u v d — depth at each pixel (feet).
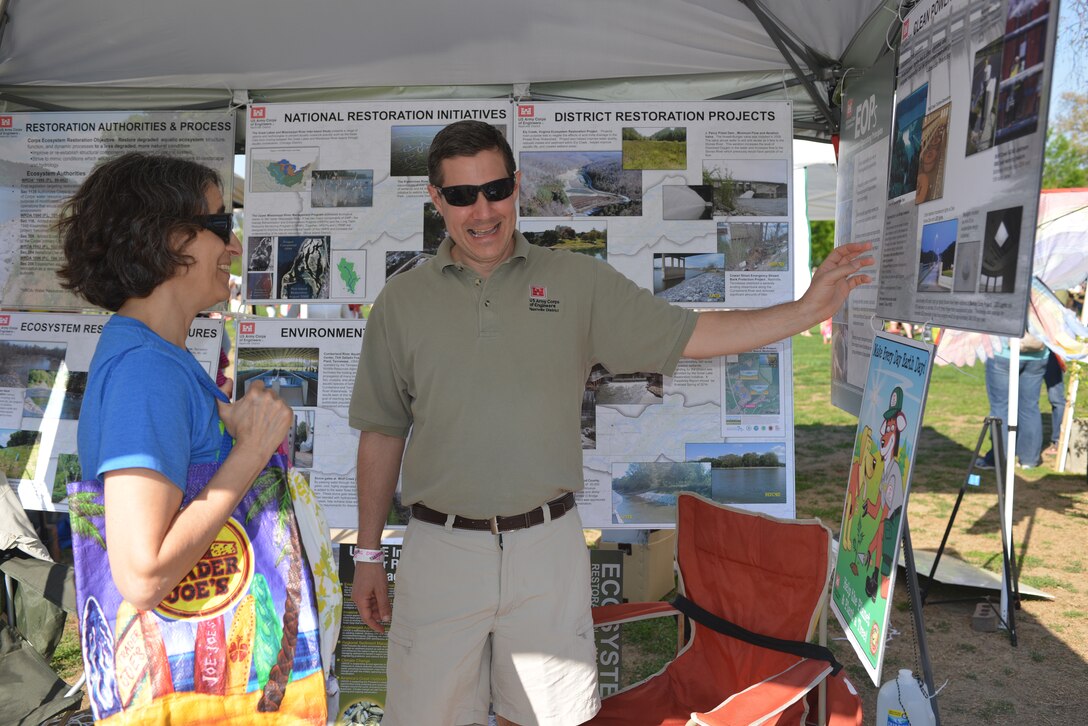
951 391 41.91
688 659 9.32
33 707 8.93
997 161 5.96
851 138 10.18
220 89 11.76
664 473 10.86
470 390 7.75
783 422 10.84
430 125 11.14
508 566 7.61
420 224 11.13
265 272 11.21
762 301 10.93
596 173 10.98
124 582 4.35
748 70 11.34
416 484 7.96
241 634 5.02
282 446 5.41
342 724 10.71
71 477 11.37
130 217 4.76
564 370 7.95
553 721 7.73
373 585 8.68
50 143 11.49
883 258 8.64
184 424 4.73
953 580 15.89
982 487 23.48
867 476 8.30
